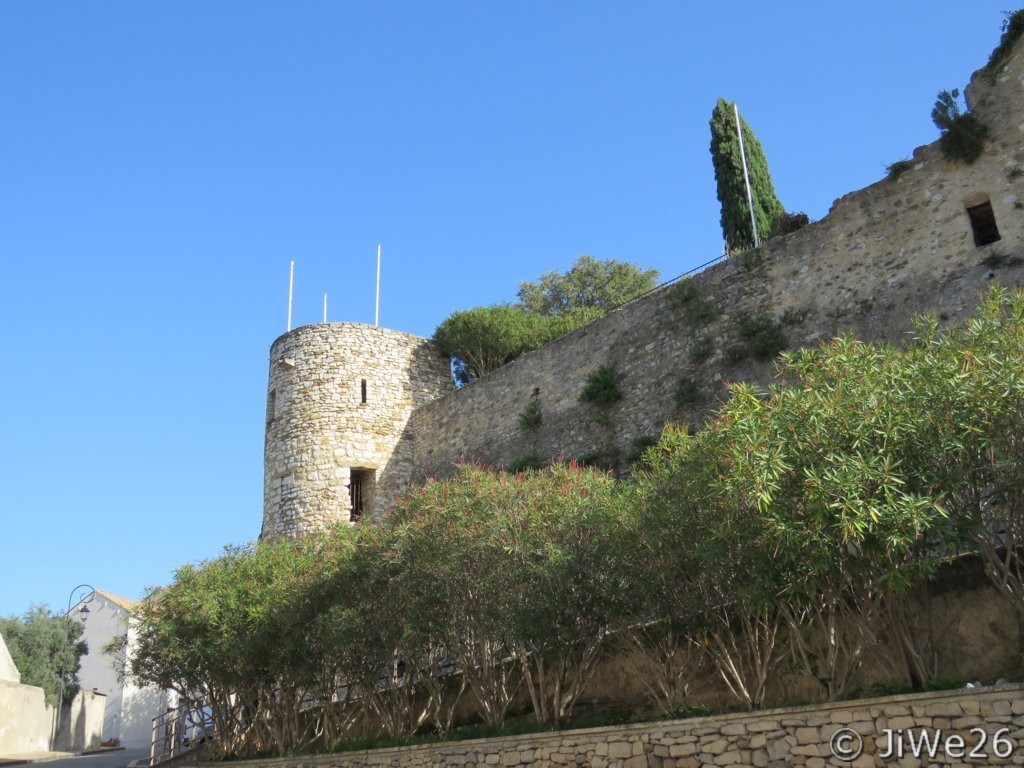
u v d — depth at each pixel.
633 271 53.28
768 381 22.81
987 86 21.05
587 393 27.17
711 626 15.32
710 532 13.87
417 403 35.81
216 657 22.50
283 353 35.84
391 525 19.41
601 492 17.61
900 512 11.62
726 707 15.26
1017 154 20.20
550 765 15.48
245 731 24.55
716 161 34.88
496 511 17.73
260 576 23.16
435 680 20.42
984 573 14.12
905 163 22.03
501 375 31.31
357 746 19.81
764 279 24.00
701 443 14.26
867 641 13.69
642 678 16.62
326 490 33.06
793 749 12.88
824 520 12.23
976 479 12.40
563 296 52.72
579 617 16.66
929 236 21.12
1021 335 12.77
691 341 25.17
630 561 15.66
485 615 17.56
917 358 13.16
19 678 43.09
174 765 25.70
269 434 35.19
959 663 14.02
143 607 24.47
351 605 20.28
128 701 47.69
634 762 14.43
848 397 12.86
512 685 19.64
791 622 14.29
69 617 49.50
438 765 17.31
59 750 44.22
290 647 21.05
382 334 36.19
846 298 22.16
